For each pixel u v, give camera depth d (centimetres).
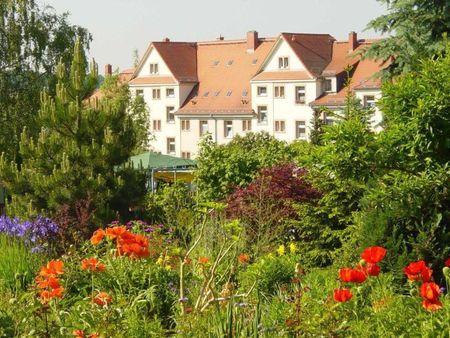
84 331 783
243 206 1608
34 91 4738
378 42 2480
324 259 1448
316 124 3197
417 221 1071
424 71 1156
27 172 2278
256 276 979
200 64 9988
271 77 9150
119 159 2281
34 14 4925
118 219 2178
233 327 741
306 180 1577
